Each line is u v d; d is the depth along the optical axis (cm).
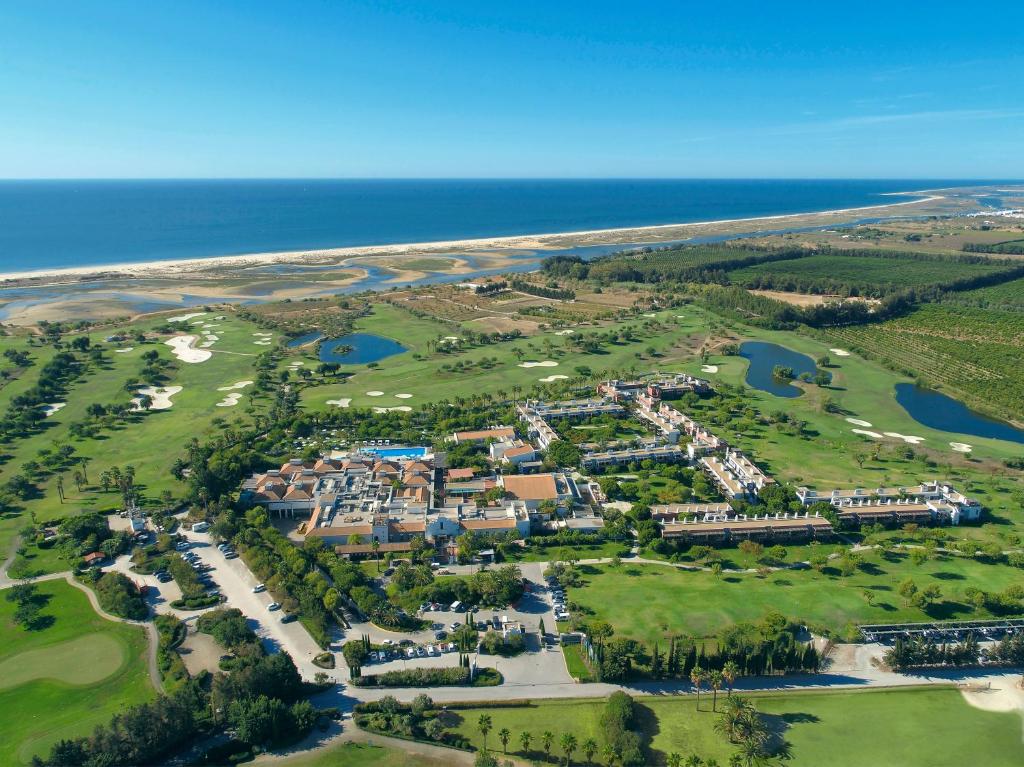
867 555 19575
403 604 17000
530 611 17125
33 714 13625
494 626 16525
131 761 12206
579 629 16288
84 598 17488
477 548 19862
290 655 15450
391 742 13050
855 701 14138
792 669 14962
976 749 12888
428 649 15575
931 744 12988
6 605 17238
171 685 14325
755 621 16438
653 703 14038
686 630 16150
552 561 19338
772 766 12394
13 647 15638
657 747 12875
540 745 13012
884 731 13312
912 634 15850
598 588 18000
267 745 12900
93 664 15062
